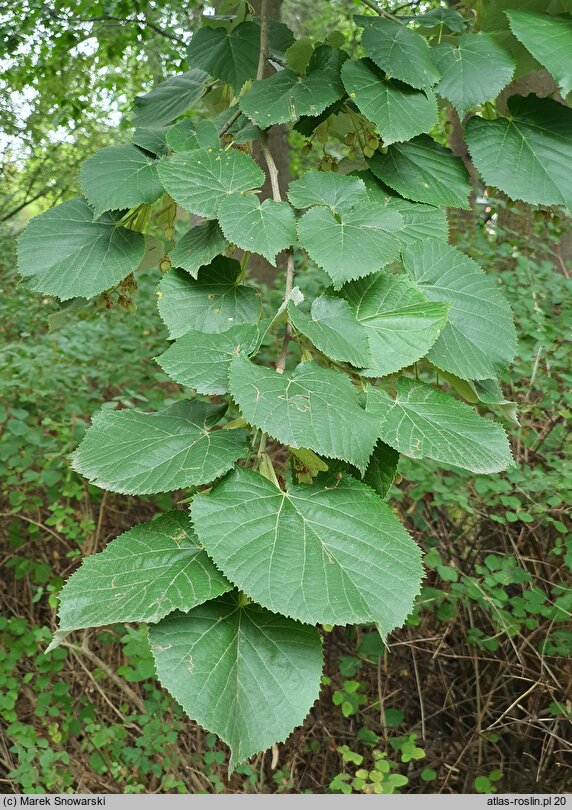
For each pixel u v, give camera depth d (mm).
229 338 533
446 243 618
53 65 2824
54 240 627
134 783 1254
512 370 1231
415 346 541
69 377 1447
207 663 444
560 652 1063
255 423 461
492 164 620
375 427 481
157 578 457
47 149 3471
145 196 616
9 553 1441
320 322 529
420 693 1157
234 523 462
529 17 617
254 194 577
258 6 1290
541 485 1054
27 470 1327
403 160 640
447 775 1172
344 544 464
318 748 1232
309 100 632
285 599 437
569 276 1697
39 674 1340
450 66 634
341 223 566
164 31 2600
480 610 1187
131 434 528
